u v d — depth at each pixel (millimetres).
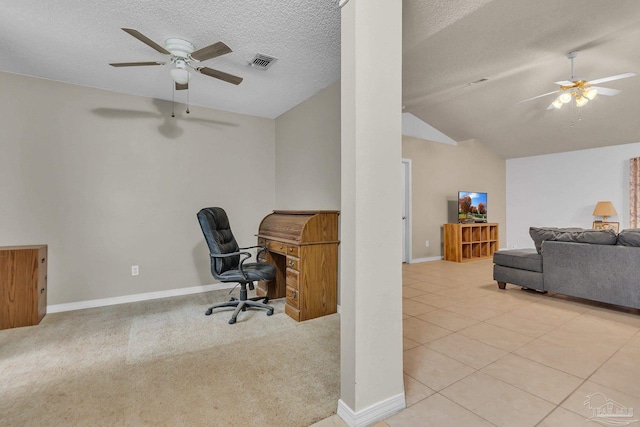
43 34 2244
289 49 2484
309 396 1623
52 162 3000
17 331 2506
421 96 4660
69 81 3049
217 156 3881
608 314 2842
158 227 3510
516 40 3031
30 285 2629
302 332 2510
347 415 1405
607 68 3619
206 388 1697
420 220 5832
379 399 1438
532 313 2893
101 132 3221
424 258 5887
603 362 1932
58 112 3029
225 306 2988
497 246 6457
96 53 2523
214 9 1970
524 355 2039
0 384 1738
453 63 3529
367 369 1401
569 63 3535
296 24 2141
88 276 3154
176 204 3613
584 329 2482
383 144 1450
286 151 4004
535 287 3467
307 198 3580
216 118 3881
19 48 2438
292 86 3213
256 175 4168
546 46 3156
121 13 2004
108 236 3252
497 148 6902
